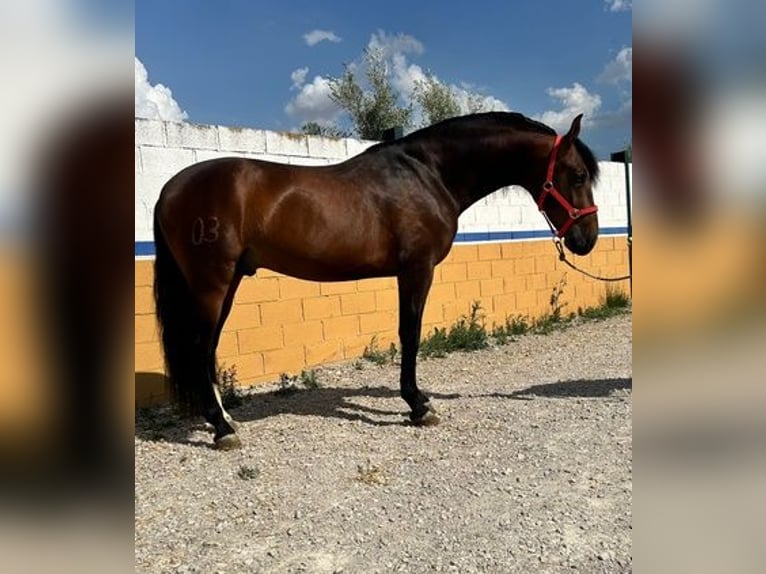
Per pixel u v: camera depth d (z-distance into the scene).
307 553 2.33
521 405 4.20
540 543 2.35
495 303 7.34
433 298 6.65
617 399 4.26
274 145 5.23
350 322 5.84
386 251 3.69
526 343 6.81
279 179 3.42
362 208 3.56
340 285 5.73
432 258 3.78
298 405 4.38
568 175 3.75
